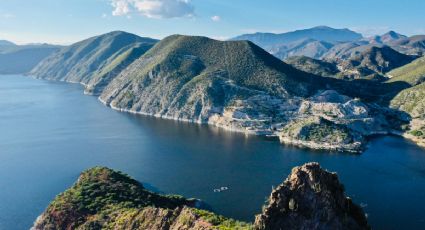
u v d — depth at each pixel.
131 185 190.75
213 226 108.88
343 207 70.19
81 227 149.62
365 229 69.69
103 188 182.50
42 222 165.12
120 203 166.38
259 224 71.00
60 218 161.38
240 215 191.25
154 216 131.50
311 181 70.81
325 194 69.69
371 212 197.12
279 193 72.06
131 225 134.50
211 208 198.25
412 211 198.00
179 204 183.88
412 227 180.00
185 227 115.38
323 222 68.56
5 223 186.25
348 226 68.81
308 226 68.81
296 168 73.69
